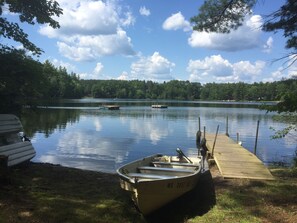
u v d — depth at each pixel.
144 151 19.12
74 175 10.27
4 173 8.07
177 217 7.92
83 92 147.25
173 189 8.14
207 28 12.52
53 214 6.78
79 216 6.92
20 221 6.24
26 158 10.34
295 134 23.52
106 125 33.31
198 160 11.84
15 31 11.61
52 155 17.11
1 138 10.08
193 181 9.07
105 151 18.73
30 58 11.87
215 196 8.45
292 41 12.16
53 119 37.97
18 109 12.30
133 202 7.96
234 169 10.59
